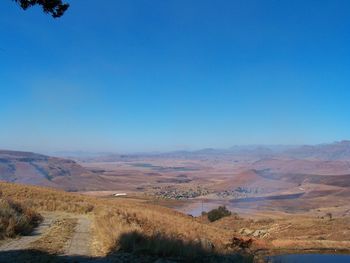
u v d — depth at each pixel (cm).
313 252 4506
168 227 3253
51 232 2320
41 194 5019
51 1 1538
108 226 2344
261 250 4397
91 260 1546
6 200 2741
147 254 1667
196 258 1650
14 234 2100
